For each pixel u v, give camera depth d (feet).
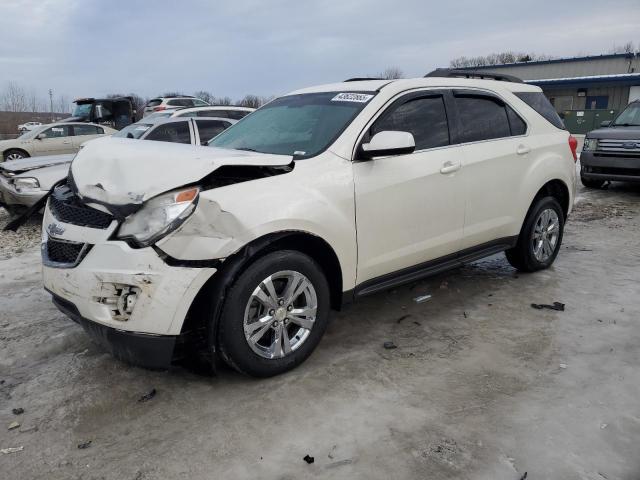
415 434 8.50
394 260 12.09
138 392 9.89
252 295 9.61
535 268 16.65
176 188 8.84
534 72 134.10
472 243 14.07
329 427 8.72
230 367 10.16
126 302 8.91
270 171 10.27
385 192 11.56
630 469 7.64
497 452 8.04
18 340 12.17
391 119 12.23
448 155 13.06
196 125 28.81
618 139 30.96
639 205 28.45
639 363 10.77
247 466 7.82
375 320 13.17
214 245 8.98
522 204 15.24
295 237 10.33
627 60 121.19
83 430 8.79
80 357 11.32
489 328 12.61
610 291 15.05
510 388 9.87
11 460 8.04
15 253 20.48
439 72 16.06
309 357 11.20
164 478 7.61
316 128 12.10
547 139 16.06
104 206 9.07
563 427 8.63
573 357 11.07
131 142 11.26
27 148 51.49
